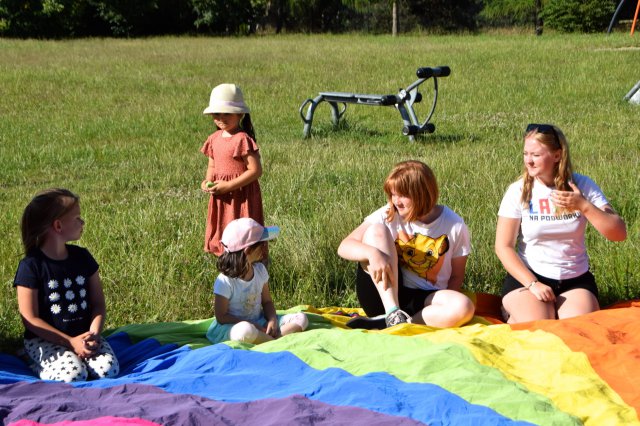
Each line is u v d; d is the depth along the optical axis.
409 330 4.43
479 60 23.41
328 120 14.70
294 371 3.88
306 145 12.37
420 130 12.37
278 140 12.96
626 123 13.04
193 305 5.51
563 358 3.82
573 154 10.38
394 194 4.84
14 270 6.04
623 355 3.84
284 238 6.43
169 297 5.54
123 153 11.91
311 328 4.77
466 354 3.89
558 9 38.56
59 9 37.28
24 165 11.07
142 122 14.59
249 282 4.66
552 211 4.89
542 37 34.03
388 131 13.61
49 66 23.09
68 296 4.22
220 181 5.64
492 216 7.12
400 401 3.40
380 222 4.99
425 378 3.64
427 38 36.09
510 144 11.76
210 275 5.89
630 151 10.55
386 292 4.75
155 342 4.59
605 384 3.61
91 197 9.10
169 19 41.38
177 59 25.45
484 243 6.29
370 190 8.28
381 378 3.64
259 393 3.66
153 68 22.84
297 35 40.97
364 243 4.84
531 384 3.58
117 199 9.05
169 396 3.54
